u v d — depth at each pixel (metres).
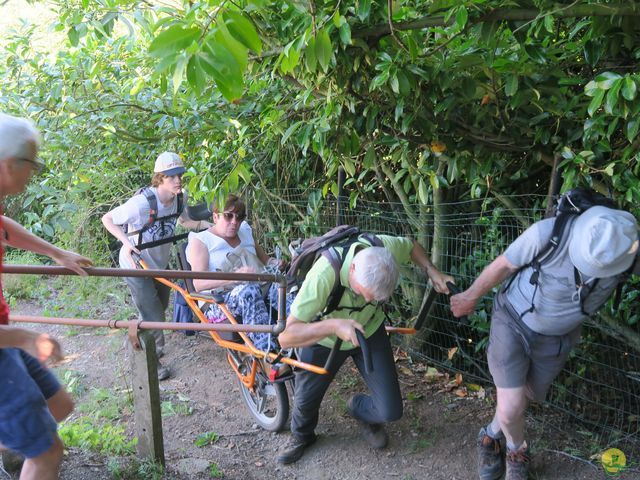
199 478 3.56
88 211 7.32
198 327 3.22
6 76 5.28
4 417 2.22
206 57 1.90
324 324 3.10
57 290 7.48
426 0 3.14
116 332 6.02
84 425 4.01
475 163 3.94
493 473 3.60
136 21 3.38
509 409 3.18
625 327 4.03
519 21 2.85
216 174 4.45
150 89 5.07
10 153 2.12
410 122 3.46
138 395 3.41
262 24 3.16
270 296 4.13
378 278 3.01
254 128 4.98
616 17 2.87
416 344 5.31
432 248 5.02
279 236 6.52
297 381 3.73
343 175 5.45
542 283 2.96
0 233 2.29
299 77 3.61
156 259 5.01
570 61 3.53
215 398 4.70
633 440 3.91
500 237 4.57
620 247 2.67
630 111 2.79
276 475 3.74
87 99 5.11
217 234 4.50
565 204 2.90
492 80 3.27
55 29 3.74
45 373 2.55
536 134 3.52
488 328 4.59
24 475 2.32
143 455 3.49
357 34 2.99
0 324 2.29
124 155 5.73
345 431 4.19
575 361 4.40
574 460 3.79
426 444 4.04
